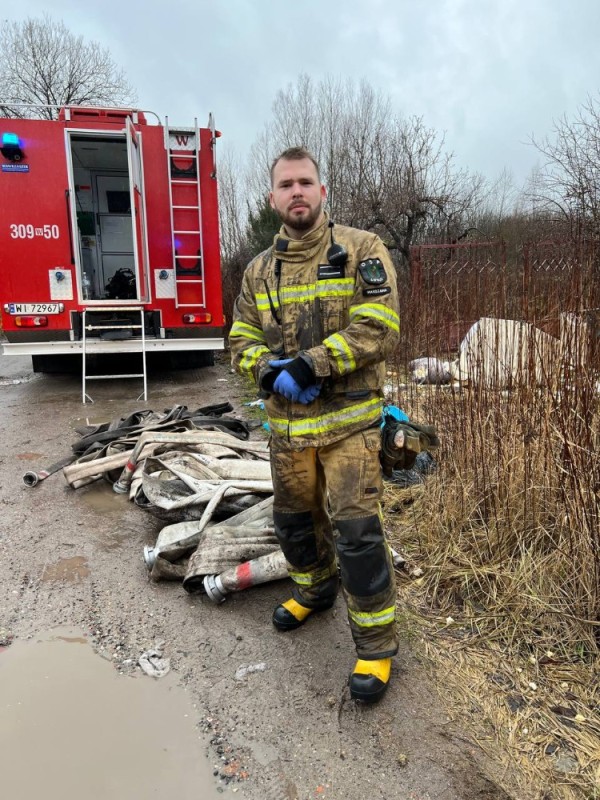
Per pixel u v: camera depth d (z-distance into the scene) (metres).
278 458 2.16
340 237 1.94
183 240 6.96
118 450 4.25
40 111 22.20
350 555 1.99
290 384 1.80
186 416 4.93
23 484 4.19
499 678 2.14
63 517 3.63
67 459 4.48
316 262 1.94
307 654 2.32
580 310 2.52
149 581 2.88
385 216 14.02
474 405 3.16
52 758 1.85
